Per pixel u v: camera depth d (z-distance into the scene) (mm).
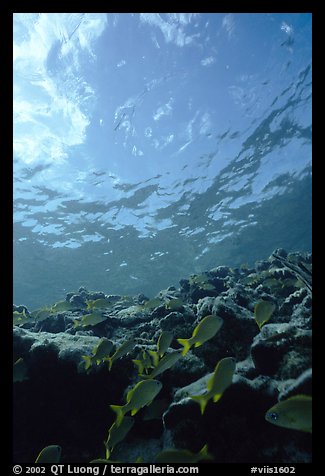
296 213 25172
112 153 16844
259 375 4172
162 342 4527
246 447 3604
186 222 22625
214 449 3602
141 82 14672
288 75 15953
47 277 25828
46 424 5168
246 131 17562
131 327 7625
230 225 24328
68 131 15484
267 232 26641
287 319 5984
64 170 17047
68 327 8156
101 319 6457
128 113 15539
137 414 4734
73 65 13492
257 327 5242
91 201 19234
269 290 7926
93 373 5074
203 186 19953
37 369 5121
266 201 23062
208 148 17875
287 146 19281
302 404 2678
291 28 14305
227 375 3037
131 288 29516
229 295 6906
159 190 19500
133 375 5207
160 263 26734
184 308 6832
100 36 12945
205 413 3680
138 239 23375
